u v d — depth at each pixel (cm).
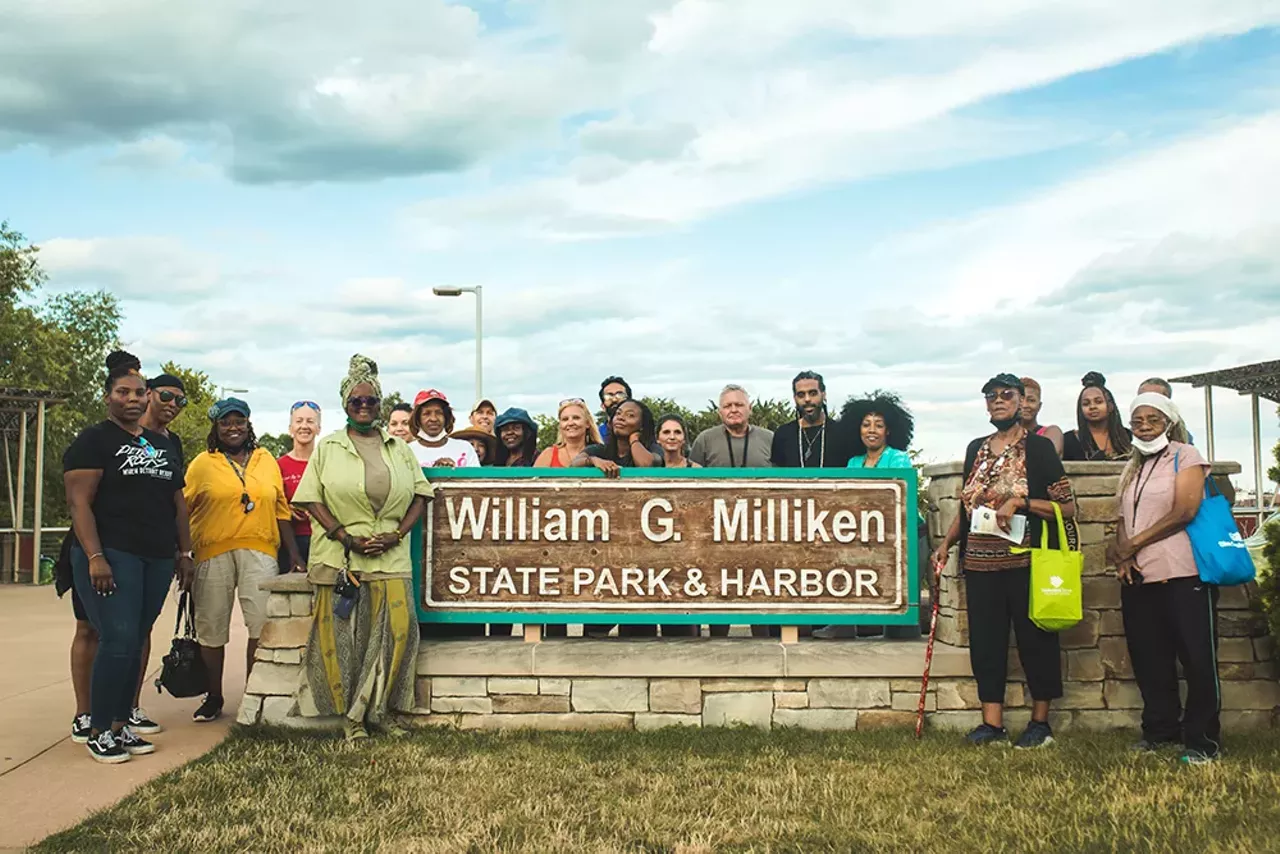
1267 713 632
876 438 693
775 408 2003
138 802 482
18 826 459
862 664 634
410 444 775
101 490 570
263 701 625
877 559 653
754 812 468
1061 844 420
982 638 602
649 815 462
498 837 434
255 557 668
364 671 606
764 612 652
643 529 656
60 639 1041
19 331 3039
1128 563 578
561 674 635
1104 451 714
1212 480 571
